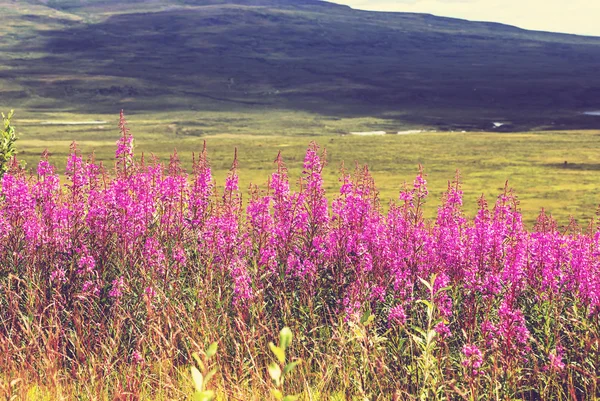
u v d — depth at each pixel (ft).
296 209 34.35
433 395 23.57
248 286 29.68
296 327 28.81
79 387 24.14
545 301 30.55
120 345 27.99
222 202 35.81
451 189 35.32
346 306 30.66
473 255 31.19
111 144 517.96
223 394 22.24
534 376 26.14
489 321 27.40
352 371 25.34
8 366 24.67
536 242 32.32
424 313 29.58
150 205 34.86
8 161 39.75
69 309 30.63
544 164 377.71
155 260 32.50
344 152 442.91
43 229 33.60
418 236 32.35
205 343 25.82
